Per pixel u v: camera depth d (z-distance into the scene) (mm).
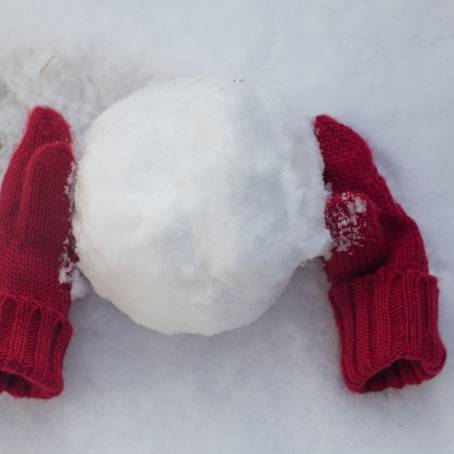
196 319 931
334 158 992
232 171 880
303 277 1008
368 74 1033
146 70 1020
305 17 1036
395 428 994
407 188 1022
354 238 954
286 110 943
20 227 941
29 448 964
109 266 914
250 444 982
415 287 941
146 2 1025
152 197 891
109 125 943
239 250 880
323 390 995
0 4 1014
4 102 1009
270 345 1000
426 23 1039
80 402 976
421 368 958
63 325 948
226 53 1025
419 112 1031
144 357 988
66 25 1018
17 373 912
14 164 967
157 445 975
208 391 988
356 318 966
